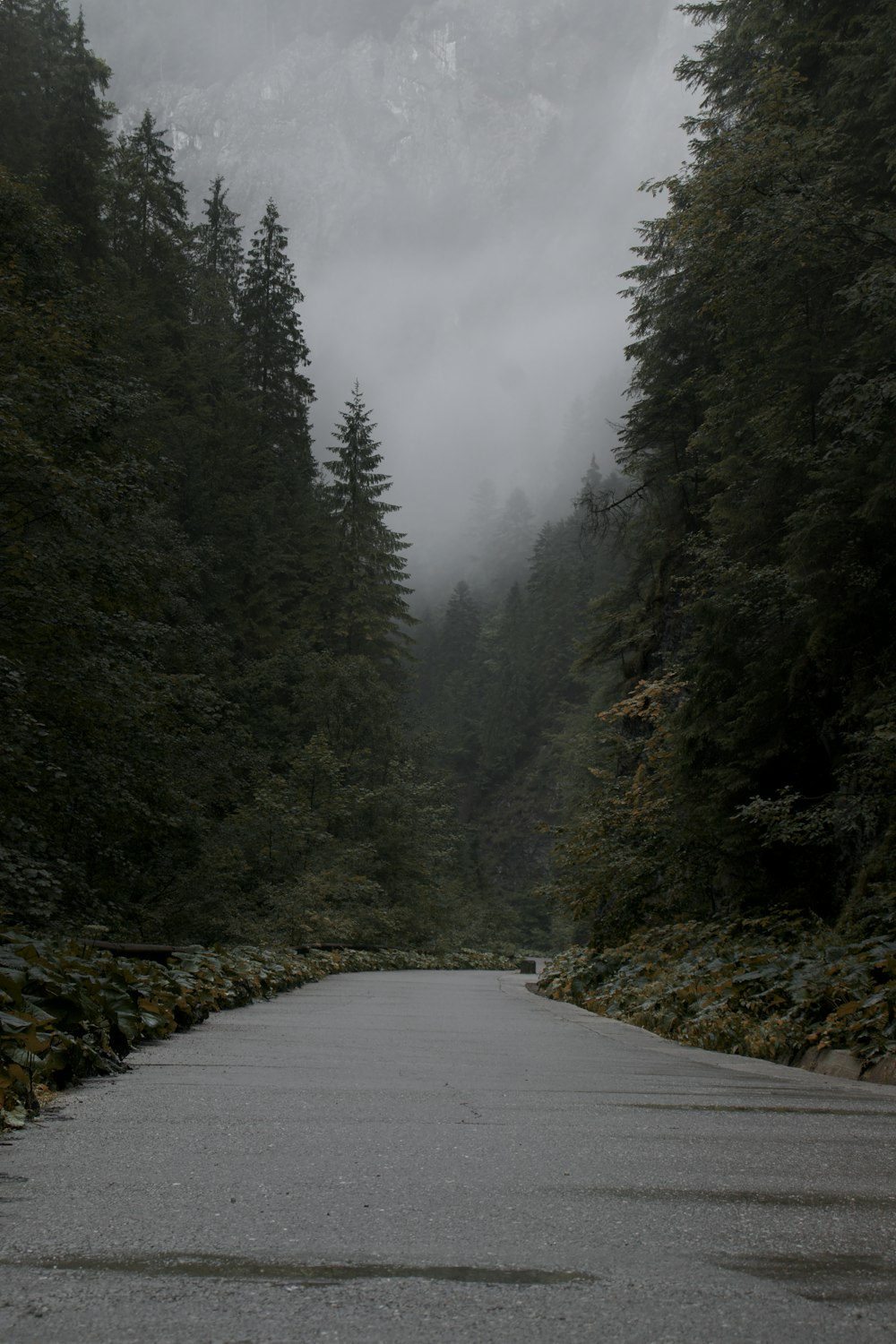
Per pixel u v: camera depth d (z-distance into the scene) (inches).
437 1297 74.1
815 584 476.7
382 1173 118.3
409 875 1818.4
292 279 2469.2
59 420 681.6
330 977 868.0
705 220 512.4
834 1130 156.6
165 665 1013.2
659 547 962.1
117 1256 83.4
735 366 563.8
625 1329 68.0
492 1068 239.3
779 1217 98.8
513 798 4370.1
